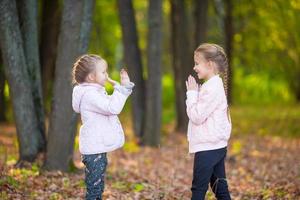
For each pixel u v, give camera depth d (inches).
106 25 858.1
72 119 290.5
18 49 278.5
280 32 842.2
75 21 283.1
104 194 251.6
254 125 681.6
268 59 997.2
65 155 293.1
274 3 753.0
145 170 361.7
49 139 291.4
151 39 466.9
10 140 460.1
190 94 192.4
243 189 290.7
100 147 191.8
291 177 321.4
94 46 845.2
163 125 680.4
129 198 247.1
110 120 194.4
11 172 271.7
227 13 863.1
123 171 342.0
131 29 484.7
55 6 487.2
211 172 191.0
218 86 189.9
